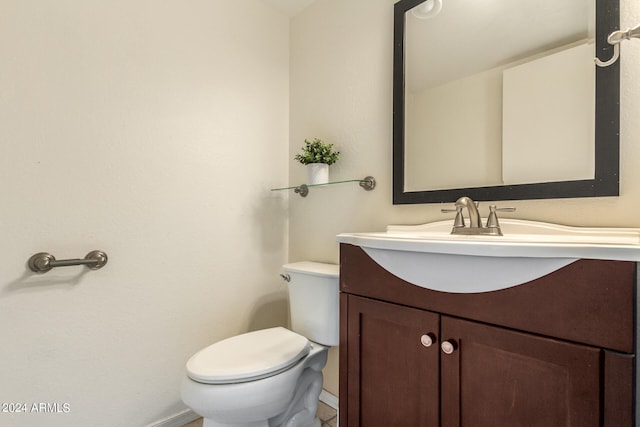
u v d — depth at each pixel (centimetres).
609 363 54
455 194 113
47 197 111
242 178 163
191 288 146
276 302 177
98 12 121
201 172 149
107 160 123
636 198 82
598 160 86
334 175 156
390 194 134
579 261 57
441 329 73
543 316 60
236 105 161
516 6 103
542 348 60
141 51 131
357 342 91
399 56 129
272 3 172
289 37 183
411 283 79
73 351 115
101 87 122
